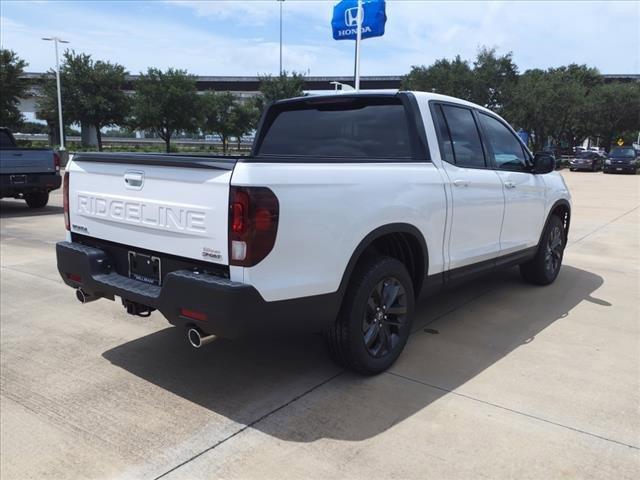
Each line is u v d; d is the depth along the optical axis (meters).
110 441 2.97
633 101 46.66
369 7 12.86
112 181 3.53
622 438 2.99
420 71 42.44
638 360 4.04
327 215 3.15
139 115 40.66
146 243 3.35
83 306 5.30
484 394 3.48
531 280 6.12
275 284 2.95
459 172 4.32
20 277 6.36
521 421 3.15
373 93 4.34
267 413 3.24
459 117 4.58
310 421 3.15
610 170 33.19
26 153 11.68
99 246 3.78
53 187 12.28
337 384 3.62
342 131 4.54
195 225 3.03
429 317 4.98
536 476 2.65
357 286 3.45
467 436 2.99
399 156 4.19
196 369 3.87
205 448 2.89
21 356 4.10
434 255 4.07
